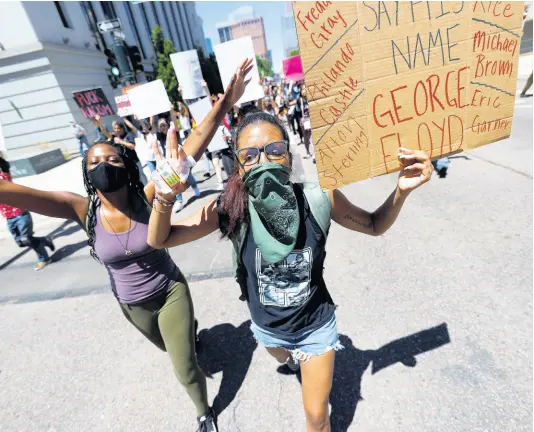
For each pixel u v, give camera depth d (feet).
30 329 10.55
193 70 15.96
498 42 3.91
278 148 3.93
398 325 7.93
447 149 4.15
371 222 4.71
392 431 5.81
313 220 4.22
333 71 3.62
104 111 21.18
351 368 7.08
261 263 4.28
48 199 5.23
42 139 51.44
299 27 3.43
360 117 3.84
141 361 8.39
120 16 81.51
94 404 7.39
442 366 6.77
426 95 3.91
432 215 12.68
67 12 55.01
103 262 5.77
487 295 8.35
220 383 7.34
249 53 13.46
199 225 4.48
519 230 10.77
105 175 5.07
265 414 6.52
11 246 18.48
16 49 45.73
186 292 6.14
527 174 14.82
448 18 3.70
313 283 4.50
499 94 4.10
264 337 4.91
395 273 9.78
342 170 3.97
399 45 3.68
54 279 13.70
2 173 12.66
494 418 5.72
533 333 7.11
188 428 6.53
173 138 3.79
